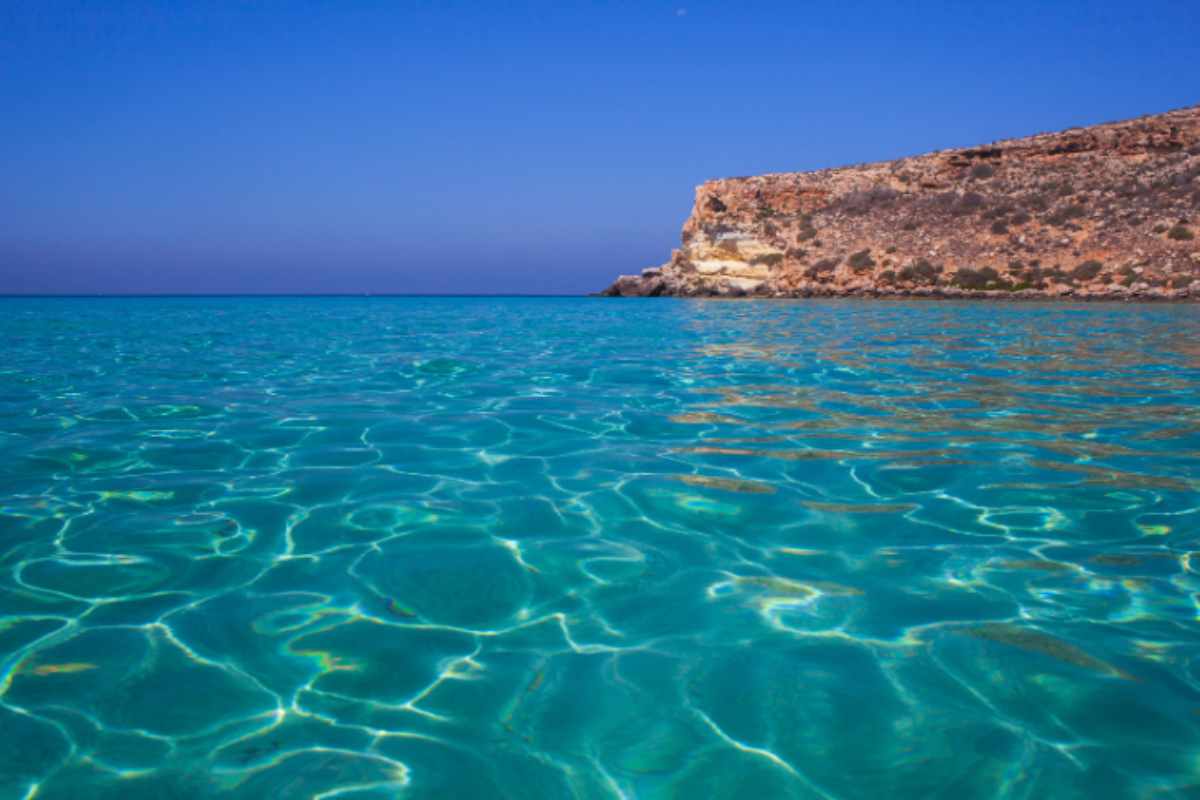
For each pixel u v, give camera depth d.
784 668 2.16
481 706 1.99
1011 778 1.69
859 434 5.10
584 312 24.84
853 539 3.16
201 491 3.86
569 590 2.69
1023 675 2.10
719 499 3.70
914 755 1.78
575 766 1.75
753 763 1.76
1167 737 1.82
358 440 5.05
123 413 6.04
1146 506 3.52
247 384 7.79
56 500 3.69
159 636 2.36
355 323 19.34
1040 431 5.14
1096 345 11.09
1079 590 2.64
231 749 1.80
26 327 17.56
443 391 7.23
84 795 1.64
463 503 3.67
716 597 2.63
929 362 9.13
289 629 2.40
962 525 3.30
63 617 2.47
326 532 3.27
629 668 2.17
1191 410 5.84
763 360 9.61
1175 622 2.40
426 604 2.59
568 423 5.59
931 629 2.38
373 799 1.64
